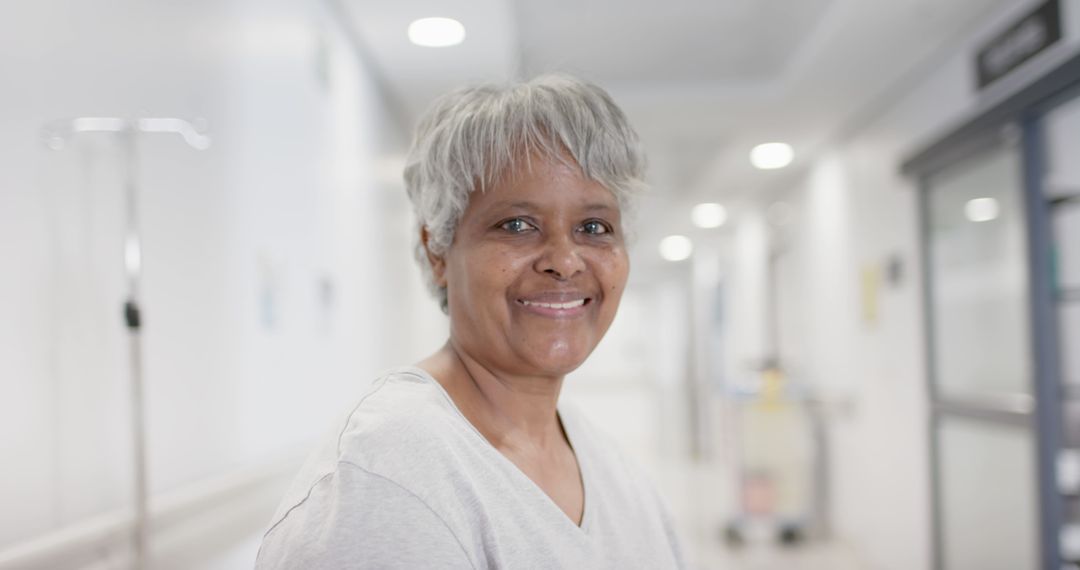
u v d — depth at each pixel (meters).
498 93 0.84
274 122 2.21
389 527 0.66
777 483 5.57
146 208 1.50
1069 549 2.81
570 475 0.89
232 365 1.88
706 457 8.56
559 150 0.81
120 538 1.33
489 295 0.81
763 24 3.56
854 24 3.18
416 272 4.52
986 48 3.09
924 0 2.95
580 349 0.84
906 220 4.07
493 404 0.85
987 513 3.42
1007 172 3.20
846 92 4.10
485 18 2.92
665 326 9.80
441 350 0.90
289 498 0.71
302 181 2.45
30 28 1.21
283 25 2.31
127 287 1.42
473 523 0.70
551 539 0.75
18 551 1.10
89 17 1.35
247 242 1.99
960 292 3.62
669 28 3.64
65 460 1.27
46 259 1.24
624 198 0.88
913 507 4.09
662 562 0.91
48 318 1.24
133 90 1.48
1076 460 2.87
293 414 2.31
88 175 1.34
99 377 1.36
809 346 6.12
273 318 2.16
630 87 4.31
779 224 6.87
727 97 4.28
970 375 3.56
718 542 5.41
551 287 0.82
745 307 8.48
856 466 5.02
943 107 3.52
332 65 2.82
